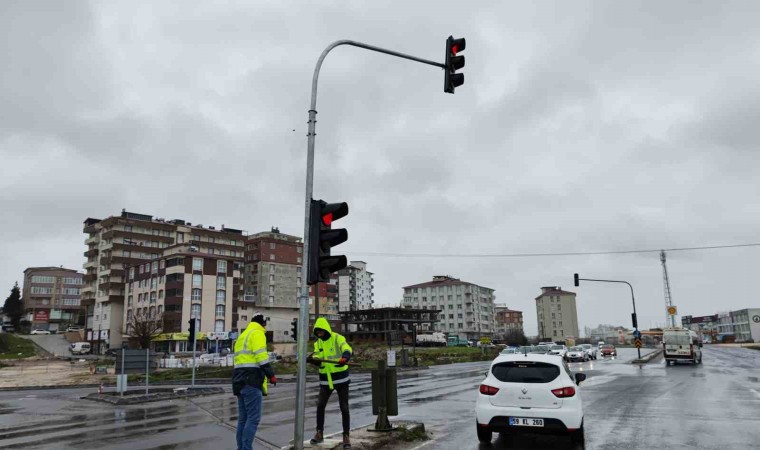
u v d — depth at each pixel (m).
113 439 9.62
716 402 14.35
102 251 100.75
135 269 92.62
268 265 107.88
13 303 125.69
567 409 8.50
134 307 91.12
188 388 20.11
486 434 9.08
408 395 17.83
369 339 102.75
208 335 82.31
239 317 96.00
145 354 18.05
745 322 133.75
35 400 18.11
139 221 99.56
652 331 118.44
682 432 9.82
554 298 149.25
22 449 8.77
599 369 31.23
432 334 92.94
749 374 25.45
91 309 102.31
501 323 168.62
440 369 37.88
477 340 124.44
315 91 8.56
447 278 138.12
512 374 9.03
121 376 17.41
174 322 80.56
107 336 92.38
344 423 8.16
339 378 8.28
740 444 8.74
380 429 9.34
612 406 13.61
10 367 55.84
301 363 7.53
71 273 139.88
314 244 7.80
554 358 9.20
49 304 135.50
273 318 106.00
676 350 36.41
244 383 7.12
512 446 8.87
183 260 83.06
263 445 9.02
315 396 17.91
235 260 89.56
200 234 106.31
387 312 102.19
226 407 14.86
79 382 32.22
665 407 13.36
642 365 35.38
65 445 9.09
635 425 10.62
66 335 103.19
